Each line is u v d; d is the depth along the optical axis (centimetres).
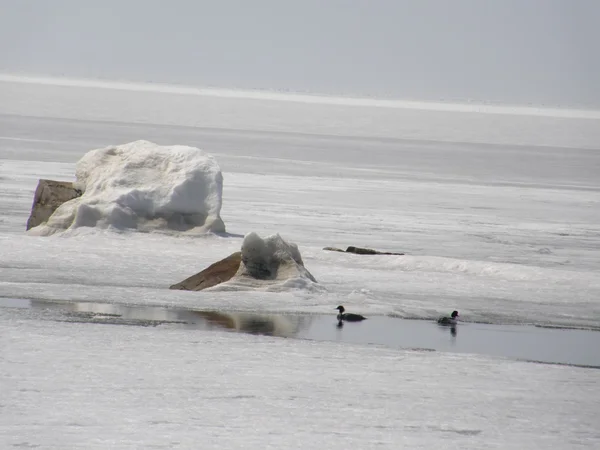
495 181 15462
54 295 4062
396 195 11494
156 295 4178
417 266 5656
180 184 6094
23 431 2291
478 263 5647
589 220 9906
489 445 2366
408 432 2439
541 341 3734
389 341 3547
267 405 2609
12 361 2919
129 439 2264
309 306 4141
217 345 3288
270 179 12475
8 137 18688
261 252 4494
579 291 5075
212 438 2300
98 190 6062
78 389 2661
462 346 3541
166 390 2700
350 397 2736
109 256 5262
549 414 2667
